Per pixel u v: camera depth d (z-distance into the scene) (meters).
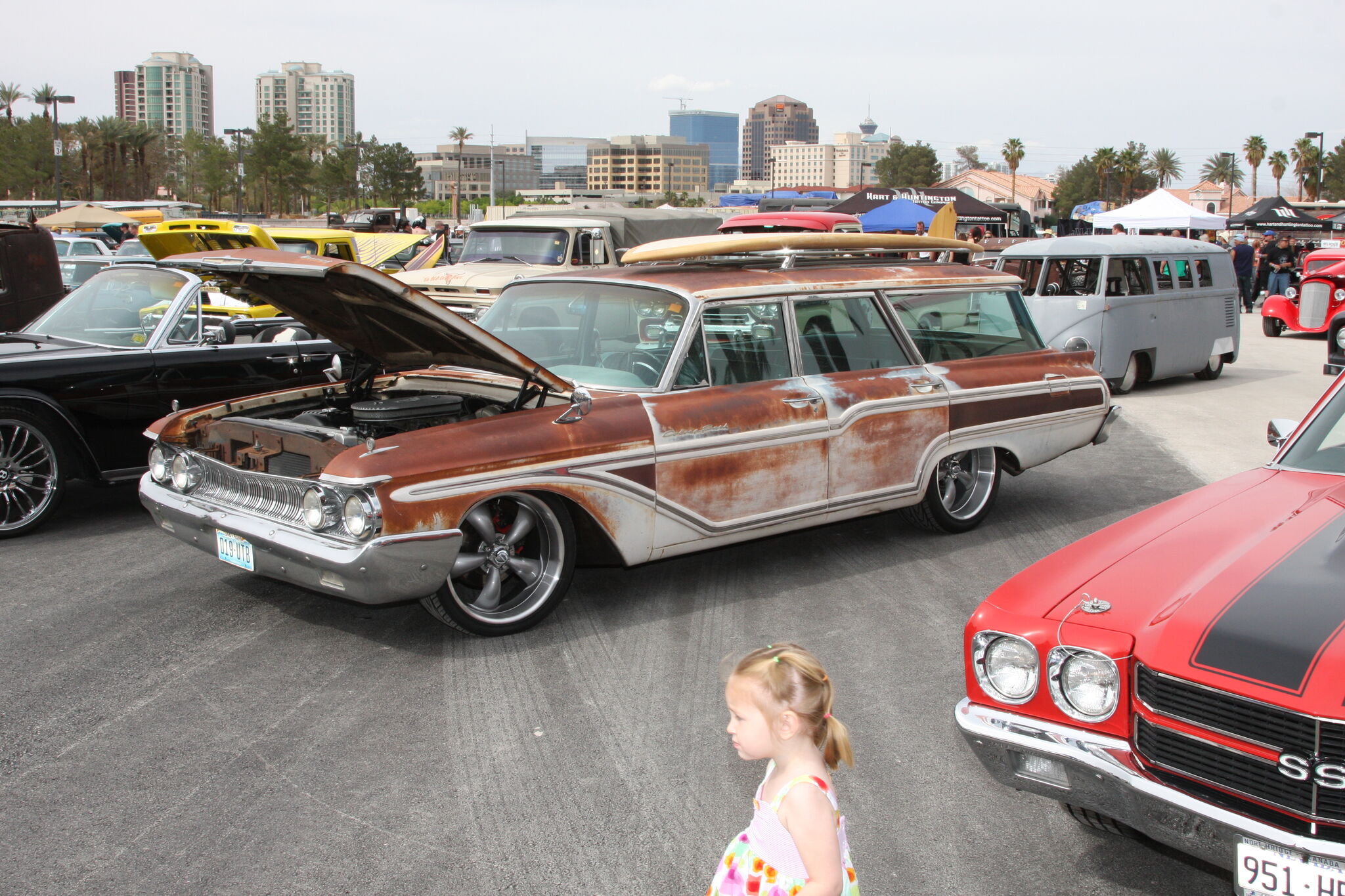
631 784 3.65
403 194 94.56
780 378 5.66
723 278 5.70
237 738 3.95
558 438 4.79
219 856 3.20
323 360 7.60
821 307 5.92
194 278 7.20
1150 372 12.97
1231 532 3.32
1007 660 2.99
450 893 3.04
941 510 6.47
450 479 4.46
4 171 82.94
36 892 3.00
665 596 5.56
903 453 6.02
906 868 3.20
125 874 3.10
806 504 5.66
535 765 3.77
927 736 4.04
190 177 101.75
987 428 6.41
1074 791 2.87
